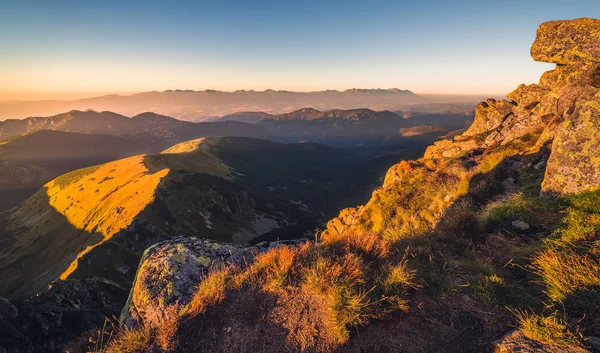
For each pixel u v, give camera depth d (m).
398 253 5.57
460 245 6.10
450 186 13.57
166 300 5.43
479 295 4.26
